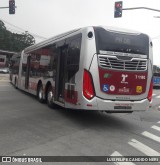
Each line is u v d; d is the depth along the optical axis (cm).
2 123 995
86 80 968
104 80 980
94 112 1337
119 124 1097
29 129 920
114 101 993
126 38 1016
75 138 836
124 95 1009
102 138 855
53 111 1284
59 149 718
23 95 1908
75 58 1038
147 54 1049
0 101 1579
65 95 1112
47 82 1388
